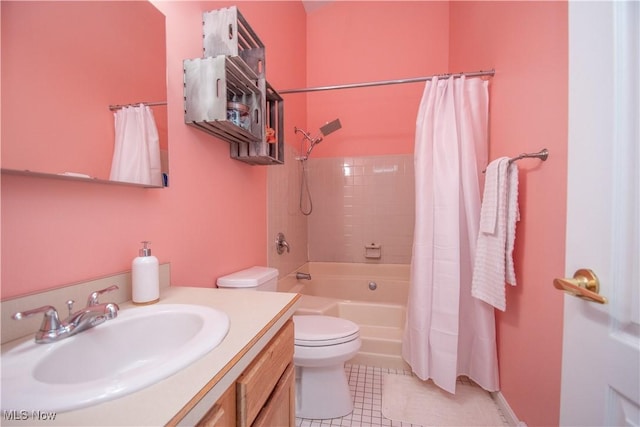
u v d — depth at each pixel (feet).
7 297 1.85
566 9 3.03
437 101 5.32
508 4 4.44
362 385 5.45
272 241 6.62
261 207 6.07
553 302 3.30
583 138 1.81
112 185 2.60
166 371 1.48
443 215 5.10
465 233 5.23
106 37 2.51
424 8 8.75
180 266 3.52
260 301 2.80
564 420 1.94
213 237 4.25
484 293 4.36
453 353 4.89
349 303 7.16
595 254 1.70
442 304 5.04
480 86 5.21
